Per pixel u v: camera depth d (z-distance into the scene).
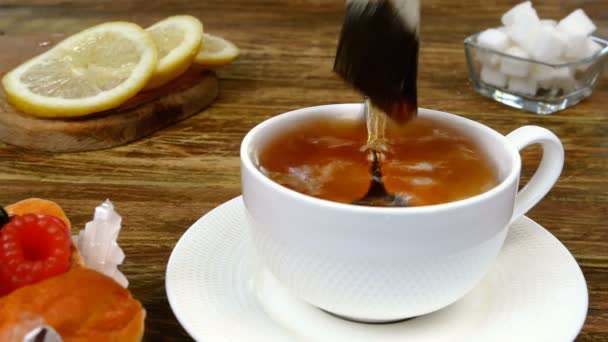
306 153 0.42
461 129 0.43
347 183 0.40
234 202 0.46
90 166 0.56
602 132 0.62
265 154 0.41
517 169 0.40
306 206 0.38
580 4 0.92
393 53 0.39
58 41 0.75
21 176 0.55
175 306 0.39
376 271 0.38
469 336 0.39
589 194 0.54
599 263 0.47
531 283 0.41
